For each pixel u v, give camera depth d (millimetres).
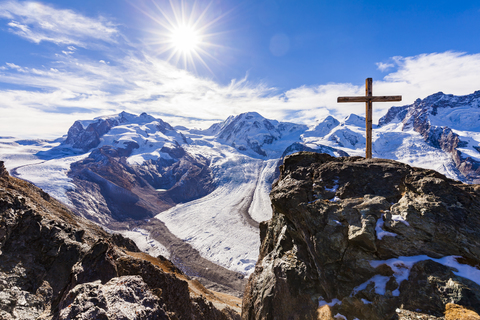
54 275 17453
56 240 18703
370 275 8648
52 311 8531
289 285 10688
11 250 16672
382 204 9555
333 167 12039
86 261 10117
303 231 11031
